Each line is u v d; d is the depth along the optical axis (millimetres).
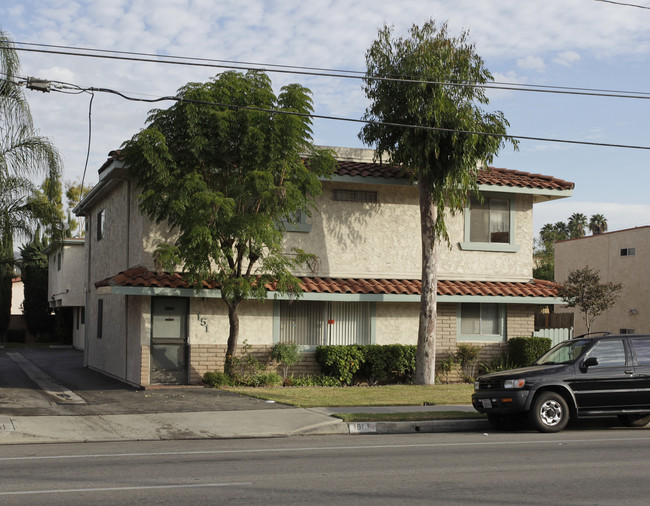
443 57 19188
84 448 11617
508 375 13734
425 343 20766
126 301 21375
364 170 21594
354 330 21922
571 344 14547
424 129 19234
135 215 20750
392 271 22484
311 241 21641
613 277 37844
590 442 12367
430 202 20641
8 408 15195
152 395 17578
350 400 16859
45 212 18844
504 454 10977
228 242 18641
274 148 18016
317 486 8414
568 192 23672
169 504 7430
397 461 10273
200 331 20109
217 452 11125
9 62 18250
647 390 13773
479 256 23391
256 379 19859
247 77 18391
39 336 43969
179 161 18281
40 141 18547
